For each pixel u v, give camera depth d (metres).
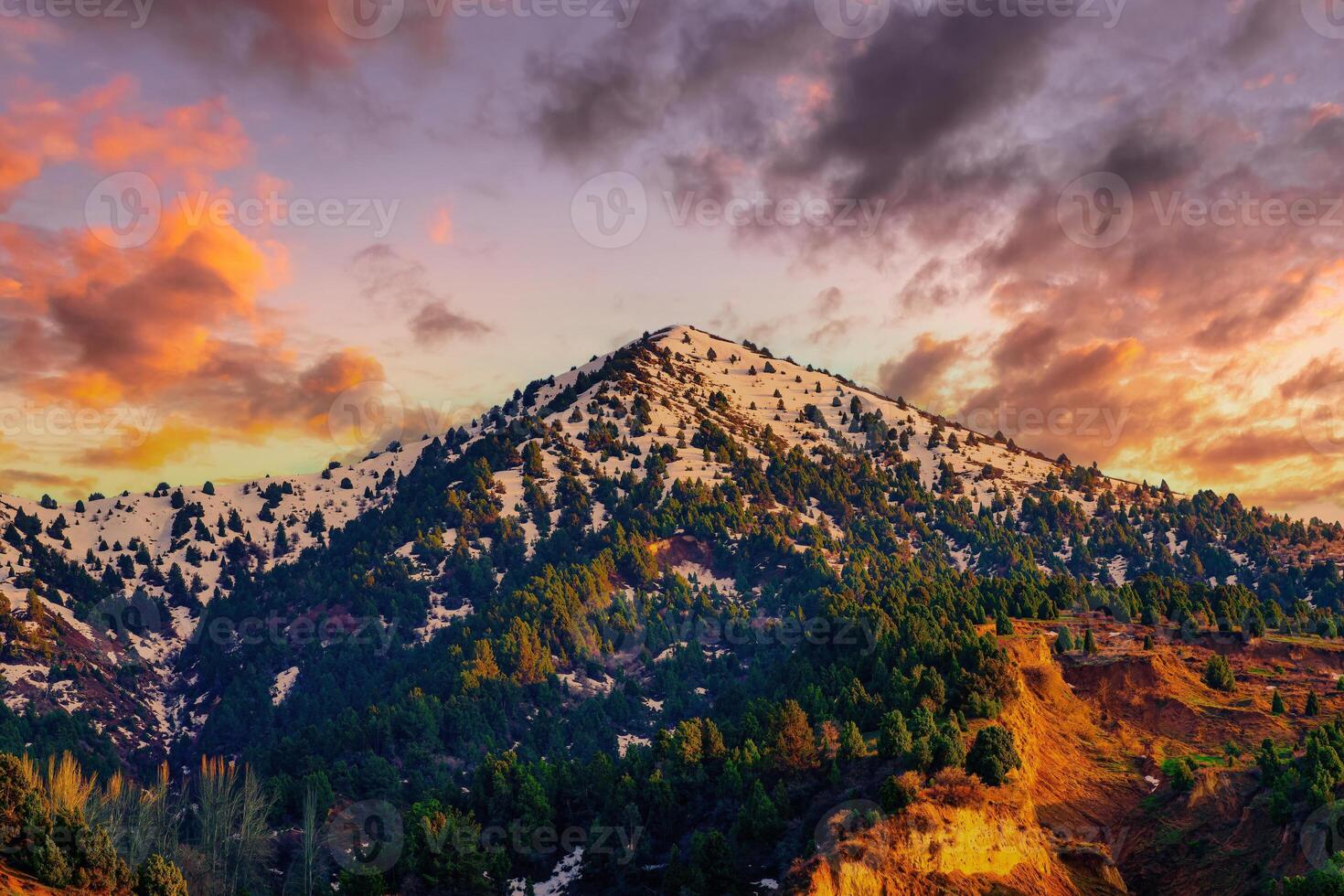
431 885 140.62
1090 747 156.88
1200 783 139.88
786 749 139.88
